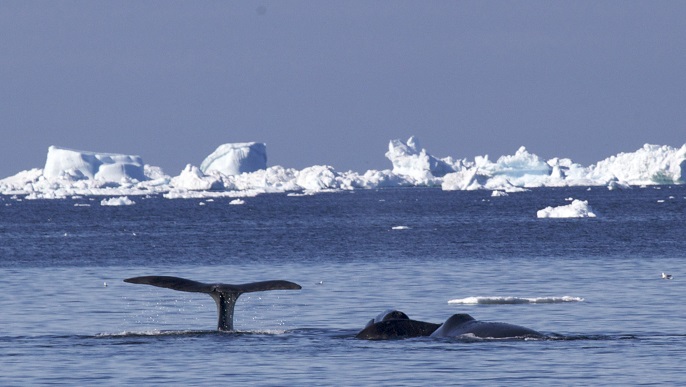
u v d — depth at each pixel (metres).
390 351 117.00
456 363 109.56
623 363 109.25
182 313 166.62
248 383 101.56
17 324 151.25
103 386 100.81
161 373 106.62
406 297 187.88
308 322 152.00
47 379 104.38
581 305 169.25
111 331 143.12
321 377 103.81
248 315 162.12
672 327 140.25
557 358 112.00
